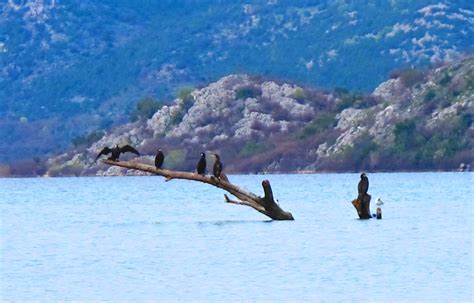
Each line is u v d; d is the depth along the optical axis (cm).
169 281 7594
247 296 7050
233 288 7300
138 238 10112
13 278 7819
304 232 10156
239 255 8712
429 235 9850
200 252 8938
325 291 7162
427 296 6962
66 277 7838
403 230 10288
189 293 7169
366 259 8406
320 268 8019
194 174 9606
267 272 7888
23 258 8838
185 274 7869
